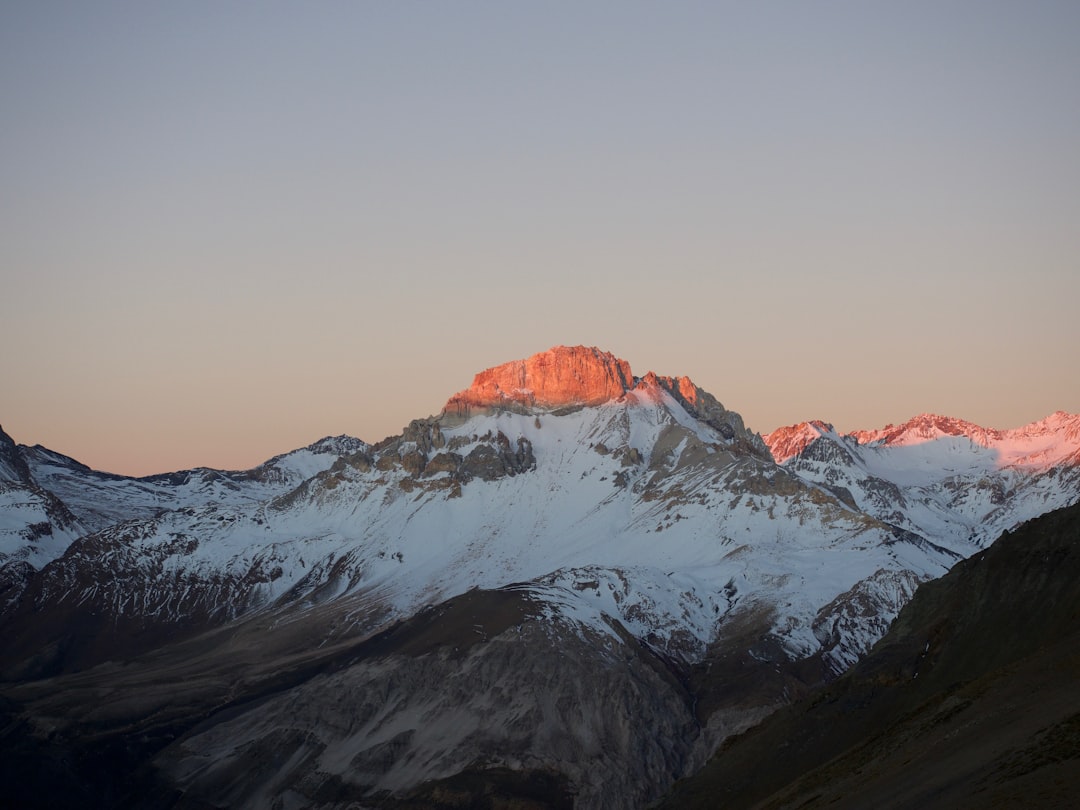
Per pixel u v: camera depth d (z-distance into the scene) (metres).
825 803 98.75
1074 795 71.25
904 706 129.62
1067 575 125.12
